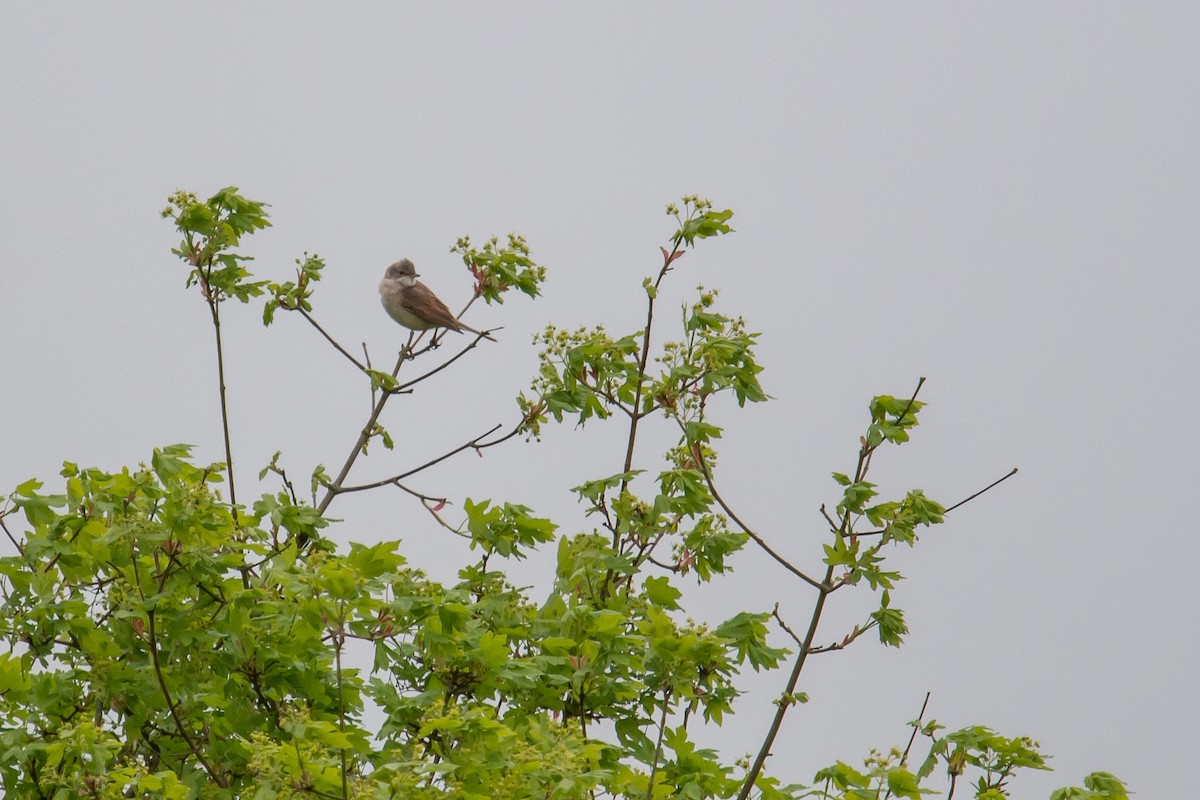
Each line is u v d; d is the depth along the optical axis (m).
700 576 15.27
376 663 12.91
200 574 12.90
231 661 13.05
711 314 15.82
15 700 13.00
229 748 12.95
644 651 13.29
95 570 13.41
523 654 14.07
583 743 11.48
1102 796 12.59
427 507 16.89
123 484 13.24
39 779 12.22
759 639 13.56
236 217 17.03
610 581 14.77
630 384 16.52
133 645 13.20
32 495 13.23
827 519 14.07
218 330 16.98
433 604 13.09
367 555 12.26
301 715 10.67
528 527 14.85
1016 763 13.02
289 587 12.14
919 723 13.38
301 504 14.66
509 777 10.74
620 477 15.34
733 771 12.70
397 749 12.45
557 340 16.72
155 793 12.02
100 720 13.07
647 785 11.79
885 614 13.73
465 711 12.07
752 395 15.62
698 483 15.34
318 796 10.58
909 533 13.77
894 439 14.02
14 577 13.20
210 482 14.01
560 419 16.66
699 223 16.14
